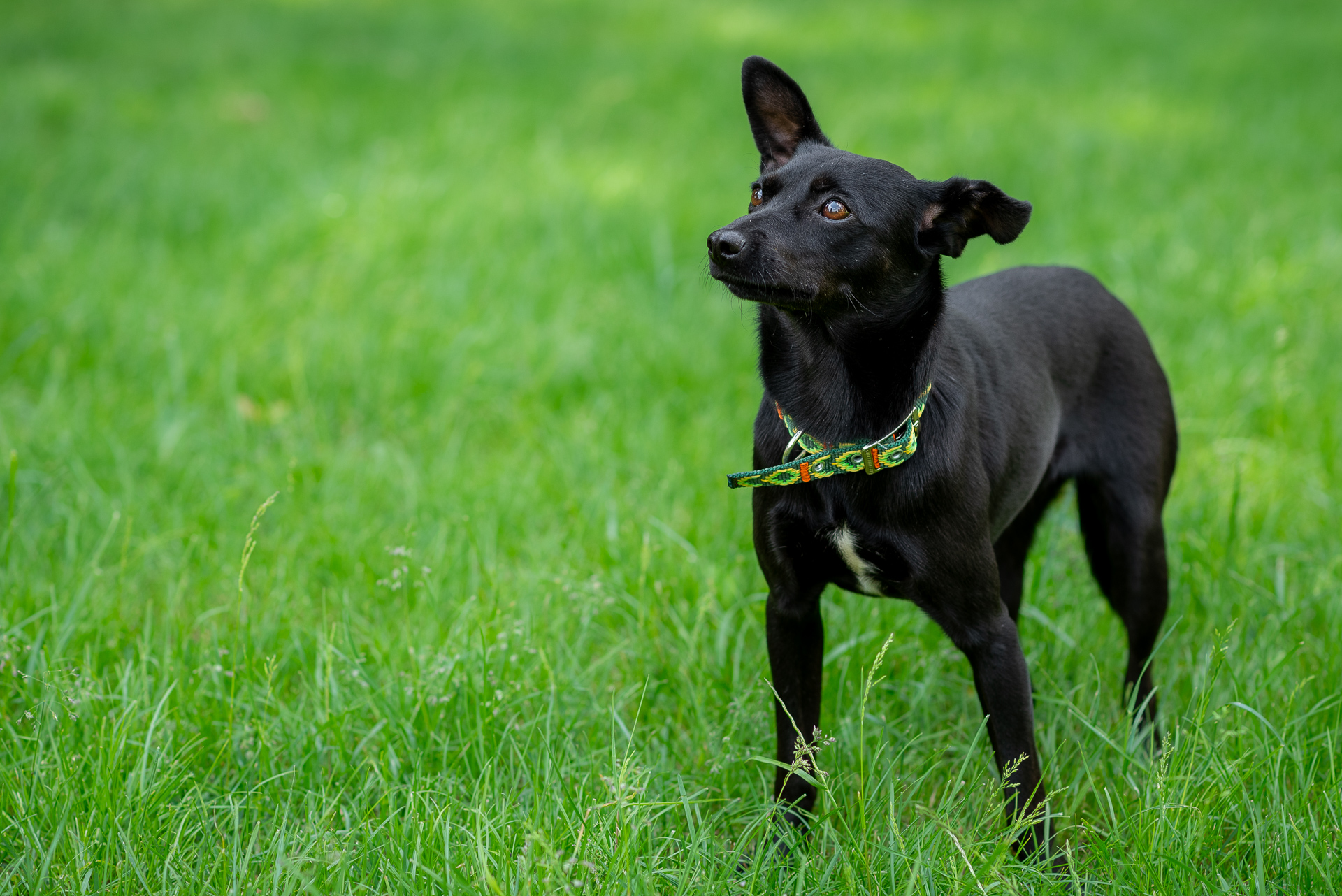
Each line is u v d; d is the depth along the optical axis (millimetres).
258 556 5301
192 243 8867
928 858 3574
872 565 3955
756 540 4113
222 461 6133
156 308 7656
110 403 6609
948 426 3869
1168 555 5348
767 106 4527
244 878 3482
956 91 14242
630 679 4734
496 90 13820
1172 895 3488
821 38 17641
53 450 5980
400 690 4305
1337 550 5391
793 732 4152
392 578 5102
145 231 9031
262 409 6727
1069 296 4859
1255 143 11984
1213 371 7043
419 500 5750
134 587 5109
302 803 3963
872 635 4723
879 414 3846
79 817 3662
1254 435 6590
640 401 6941
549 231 9148
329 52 15469
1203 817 3656
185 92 13008
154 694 4348
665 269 8398
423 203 9531
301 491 5812
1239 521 5703
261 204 9500
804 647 4160
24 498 5641
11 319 7469
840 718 4465
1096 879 3703
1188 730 4230
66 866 3564
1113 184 10578
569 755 4156
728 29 18188
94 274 8094
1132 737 4242
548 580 5145
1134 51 16500
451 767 4141
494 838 3617
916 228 3930
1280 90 14109
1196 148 11828
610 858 3496
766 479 3885
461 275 8211
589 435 6410
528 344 7367
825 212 3867
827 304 3818
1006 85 14578
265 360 7105
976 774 4109
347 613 4844
